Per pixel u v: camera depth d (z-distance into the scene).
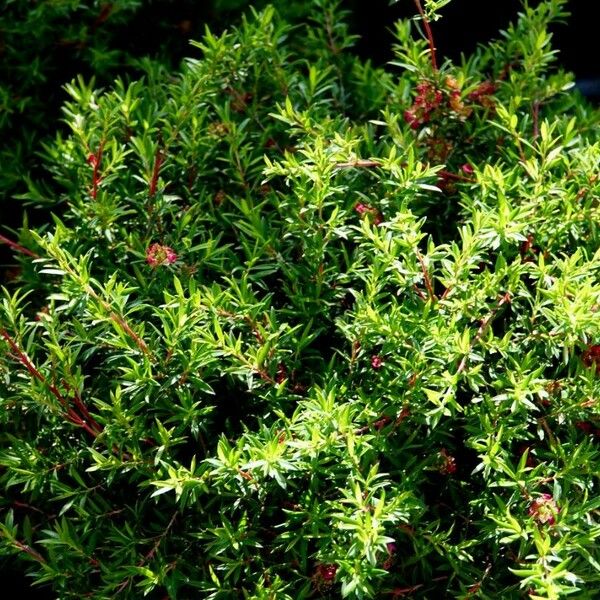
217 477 1.20
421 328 1.20
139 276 1.27
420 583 1.24
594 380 1.21
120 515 1.27
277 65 1.40
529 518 1.18
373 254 1.24
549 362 1.24
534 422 1.22
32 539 1.32
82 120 1.33
